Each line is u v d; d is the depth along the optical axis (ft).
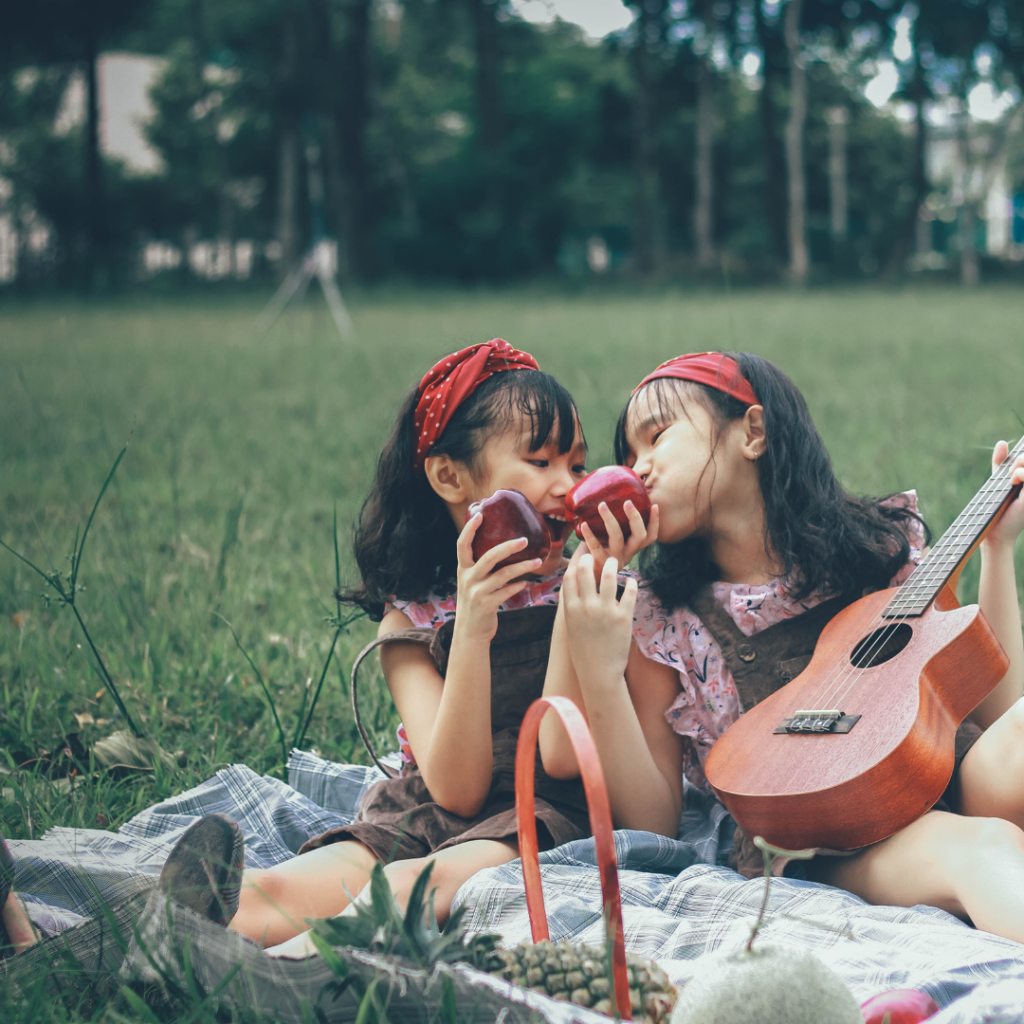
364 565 9.36
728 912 7.13
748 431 8.65
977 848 6.91
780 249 159.12
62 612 14.20
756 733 7.80
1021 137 245.45
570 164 180.65
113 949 6.59
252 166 180.04
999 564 8.63
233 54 173.88
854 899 7.12
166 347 59.36
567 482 8.70
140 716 11.39
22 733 10.98
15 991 6.23
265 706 11.82
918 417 28.07
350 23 148.05
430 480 8.99
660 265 149.28
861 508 9.04
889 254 197.77
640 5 151.02
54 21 147.54
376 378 43.11
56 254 153.17
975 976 6.01
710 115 149.69
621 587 8.98
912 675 7.59
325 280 73.36
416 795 8.50
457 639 7.87
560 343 56.70
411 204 177.27
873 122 211.61
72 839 8.14
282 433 29.63
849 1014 5.10
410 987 5.57
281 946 6.49
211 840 6.44
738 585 8.77
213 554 16.79
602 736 8.04
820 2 152.76
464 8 177.68
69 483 22.38
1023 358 42.22
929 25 149.48
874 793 7.05
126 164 204.74
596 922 7.00
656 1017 5.52
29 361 49.93
